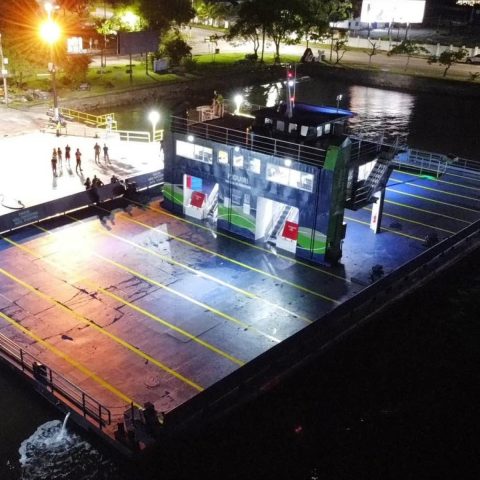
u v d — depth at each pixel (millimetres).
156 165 55062
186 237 42219
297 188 38562
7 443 26000
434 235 42281
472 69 109312
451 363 33375
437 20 162250
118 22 106250
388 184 54031
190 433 25969
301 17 105375
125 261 38812
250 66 104125
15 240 40750
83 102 77188
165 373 29109
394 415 29609
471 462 27250
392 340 34812
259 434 27578
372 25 144000
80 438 26250
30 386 28406
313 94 95250
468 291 39719
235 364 29969
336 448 27469
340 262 39750
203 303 34781
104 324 32500
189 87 90438
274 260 39719
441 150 71312
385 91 99312
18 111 69688
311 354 30969
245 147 40250
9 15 75875
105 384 28203
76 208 45031
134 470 24688
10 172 51188
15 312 33188
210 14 142250
